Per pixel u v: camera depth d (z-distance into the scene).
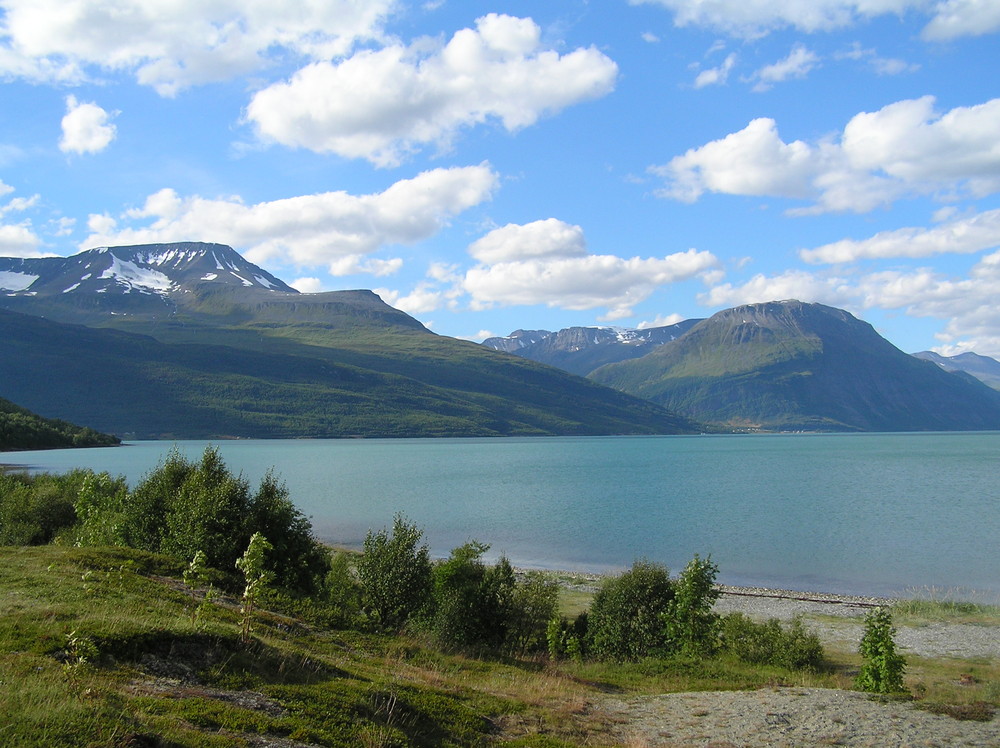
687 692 18.17
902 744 13.75
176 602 15.87
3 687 8.83
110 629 11.61
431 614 22.09
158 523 25.11
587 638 23.66
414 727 12.08
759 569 45.97
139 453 164.00
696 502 85.06
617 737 13.80
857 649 26.17
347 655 16.23
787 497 89.94
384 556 23.19
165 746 8.54
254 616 17.09
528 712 14.55
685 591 22.92
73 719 8.30
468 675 17.36
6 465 119.88
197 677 11.33
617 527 64.44
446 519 70.19
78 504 30.00
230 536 22.66
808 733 14.38
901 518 69.69
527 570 45.28
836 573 44.59
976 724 15.02
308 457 184.00
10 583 14.84
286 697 11.41
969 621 30.86
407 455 199.50
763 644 23.22
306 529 24.91
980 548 53.31
